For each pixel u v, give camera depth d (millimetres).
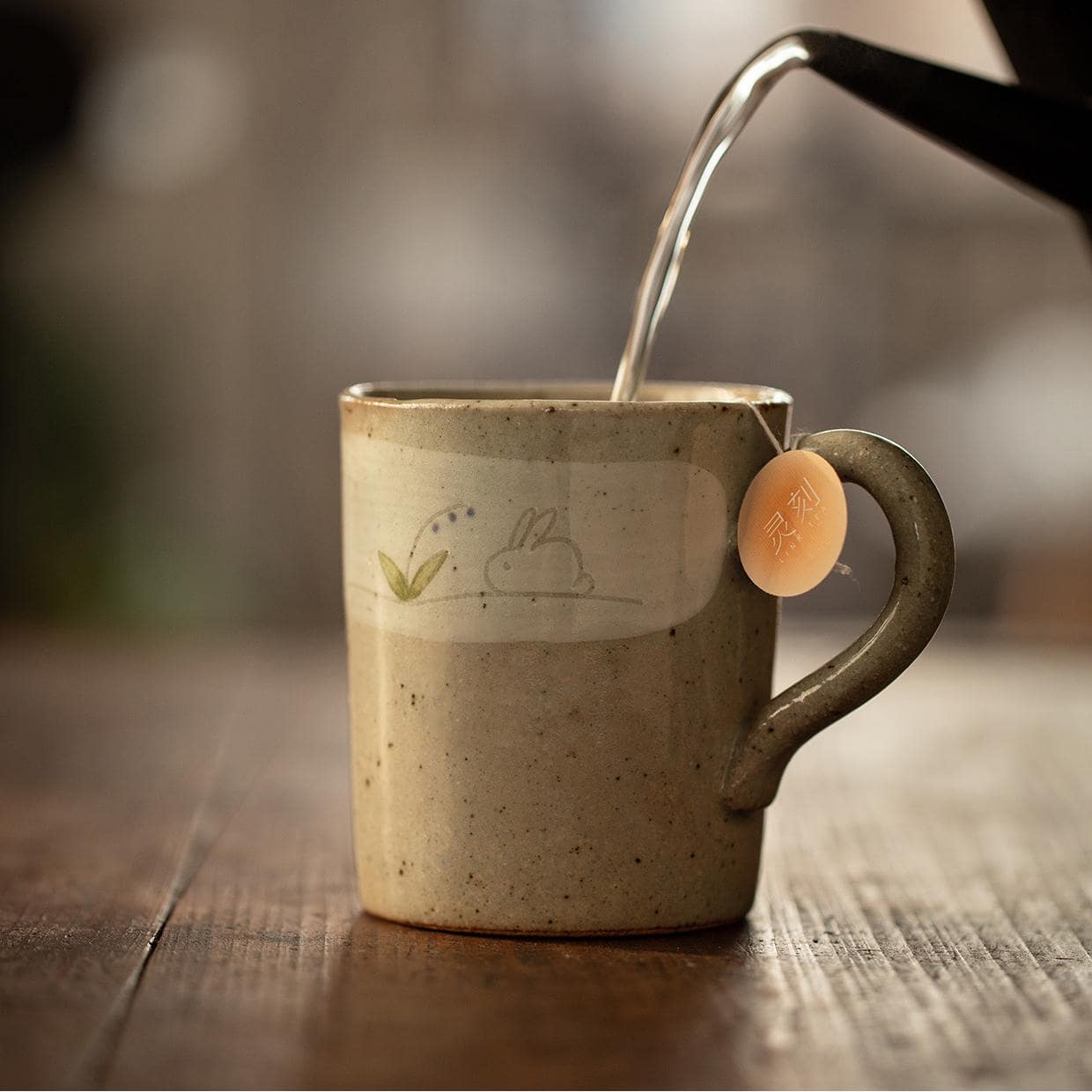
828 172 1623
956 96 568
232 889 602
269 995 530
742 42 1596
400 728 569
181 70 1645
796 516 565
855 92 584
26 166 1647
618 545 559
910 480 560
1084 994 533
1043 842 644
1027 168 572
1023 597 1626
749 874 579
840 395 1650
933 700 810
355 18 1641
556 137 1641
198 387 1683
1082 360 1624
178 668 885
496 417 556
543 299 1658
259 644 1022
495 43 1633
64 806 675
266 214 1665
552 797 561
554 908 563
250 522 1700
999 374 1641
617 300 1646
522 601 559
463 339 1673
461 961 550
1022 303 1633
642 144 1630
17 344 1649
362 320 1679
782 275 1641
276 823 660
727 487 566
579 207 1645
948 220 1629
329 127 1656
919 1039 509
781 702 565
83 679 854
